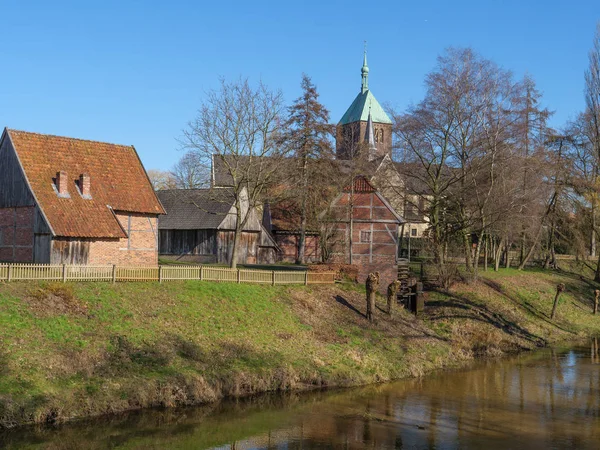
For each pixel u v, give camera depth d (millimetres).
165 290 28891
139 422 19844
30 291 24688
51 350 21453
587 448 19172
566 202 54906
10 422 18172
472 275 45625
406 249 68562
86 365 21391
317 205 51906
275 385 24406
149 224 37625
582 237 58250
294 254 57000
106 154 37531
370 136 88500
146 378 21781
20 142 34062
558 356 34281
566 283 52781
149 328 25016
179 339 24938
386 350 30234
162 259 51062
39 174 33438
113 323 24453
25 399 18875
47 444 17609
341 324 31844
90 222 33281
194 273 30969
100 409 19906
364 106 97312
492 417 22250
